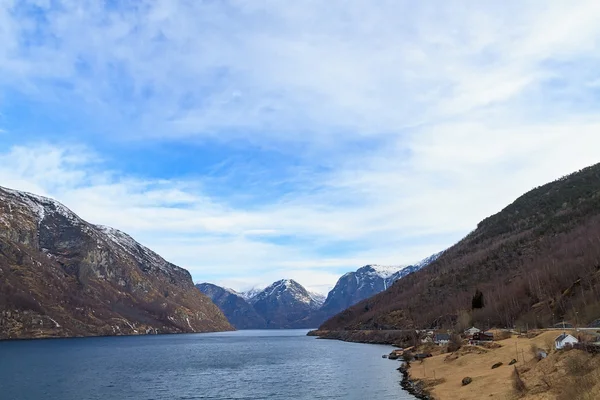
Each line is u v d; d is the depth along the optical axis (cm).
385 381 9550
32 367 13412
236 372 12269
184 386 9775
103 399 8256
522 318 14175
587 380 4762
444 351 12662
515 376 6406
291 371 12244
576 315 11062
